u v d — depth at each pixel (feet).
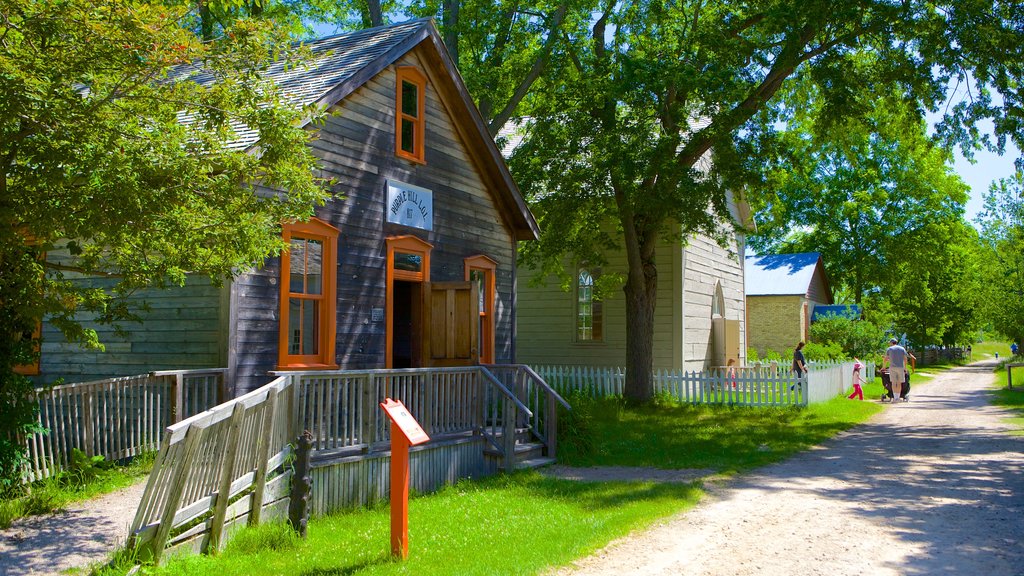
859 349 133.90
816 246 179.83
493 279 60.18
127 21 25.00
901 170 165.17
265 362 40.75
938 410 76.79
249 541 25.03
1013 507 31.32
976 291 129.70
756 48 68.08
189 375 37.17
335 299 44.88
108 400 36.47
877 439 54.29
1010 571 22.66
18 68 23.81
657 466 43.16
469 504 32.58
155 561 21.90
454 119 56.65
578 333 93.20
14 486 30.04
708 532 27.73
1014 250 115.96
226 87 28.68
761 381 73.82
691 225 67.21
